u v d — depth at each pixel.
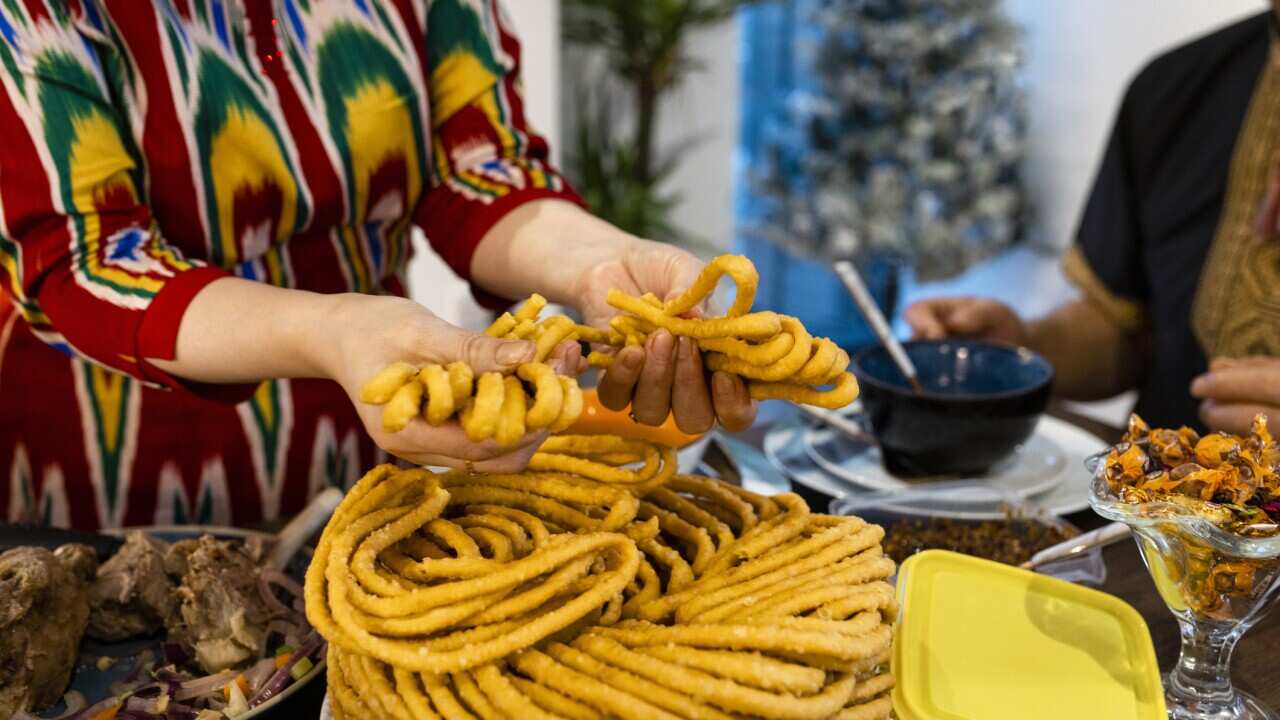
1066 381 1.71
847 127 3.75
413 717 0.56
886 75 3.62
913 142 3.57
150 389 1.08
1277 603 0.83
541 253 0.96
